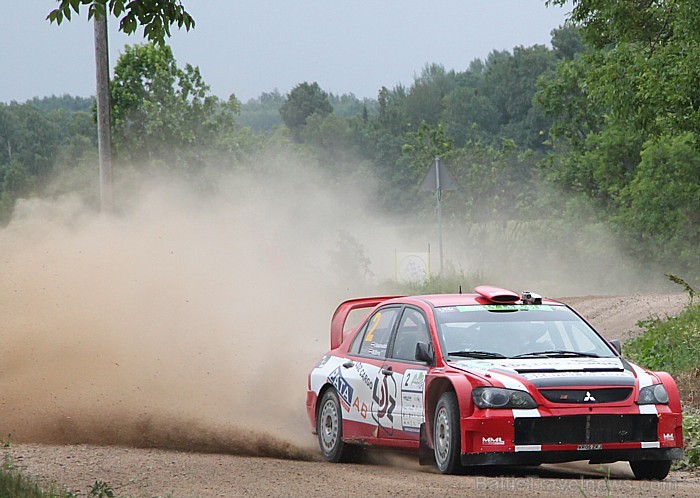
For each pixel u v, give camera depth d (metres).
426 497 22.55
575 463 31.41
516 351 28.50
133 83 167.88
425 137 157.00
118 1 33.91
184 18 34.44
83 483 25.53
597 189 157.38
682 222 130.50
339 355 33.97
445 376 27.11
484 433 25.72
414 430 28.56
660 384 26.97
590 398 26.06
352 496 23.00
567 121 159.25
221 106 178.12
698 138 71.62
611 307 73.19
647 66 71.00
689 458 30.53
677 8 70.25
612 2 75.94
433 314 29.77
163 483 25.50
